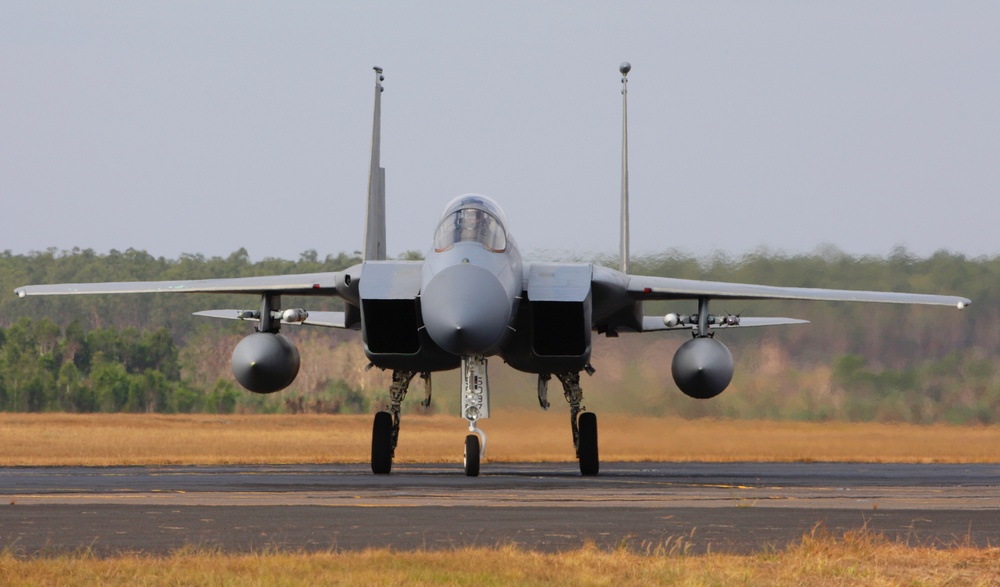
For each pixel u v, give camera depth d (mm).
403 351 62750
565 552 32156
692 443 96312
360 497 47062
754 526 38562
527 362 63406
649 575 28797
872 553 32656
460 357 62281
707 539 35531
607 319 71500
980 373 107188
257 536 35125
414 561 29969
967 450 95188
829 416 104812
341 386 178000
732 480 60781
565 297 60688
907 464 83125
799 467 77500
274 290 67188
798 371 107562
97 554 31531
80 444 102500
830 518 41000
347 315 72688
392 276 62531
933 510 43969
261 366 66750
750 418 103438
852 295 68812
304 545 33500
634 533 36500
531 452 91625
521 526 37906
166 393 193875
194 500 45406
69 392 191750
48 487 51688
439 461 82812
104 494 47906
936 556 32250
